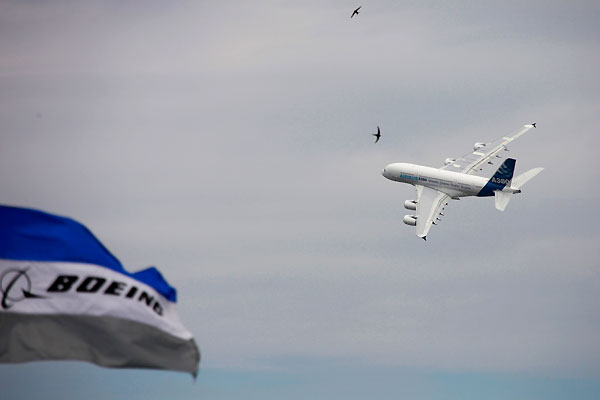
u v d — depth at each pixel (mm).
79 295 114938
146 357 116375
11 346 111562
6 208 115188
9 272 113312
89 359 113688
